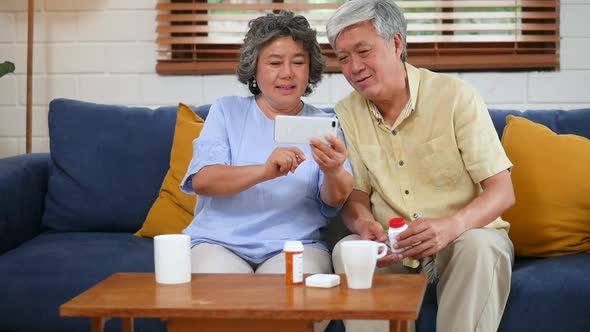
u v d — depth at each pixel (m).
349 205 2.30
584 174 2.41
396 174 2.31
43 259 2.35
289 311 1.50
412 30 3.22
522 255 2.43
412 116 2.29
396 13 2.22
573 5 3.17
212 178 2.14
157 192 2.73
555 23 3.19
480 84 3.22
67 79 3.34
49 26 3.33
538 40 3.19
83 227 2.77
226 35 3.31
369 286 1.68
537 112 2.67
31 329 2.29
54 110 2.84
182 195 2.62
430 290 2.16
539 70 3.20
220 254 2.12
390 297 1.59
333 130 2.00
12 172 2.68
